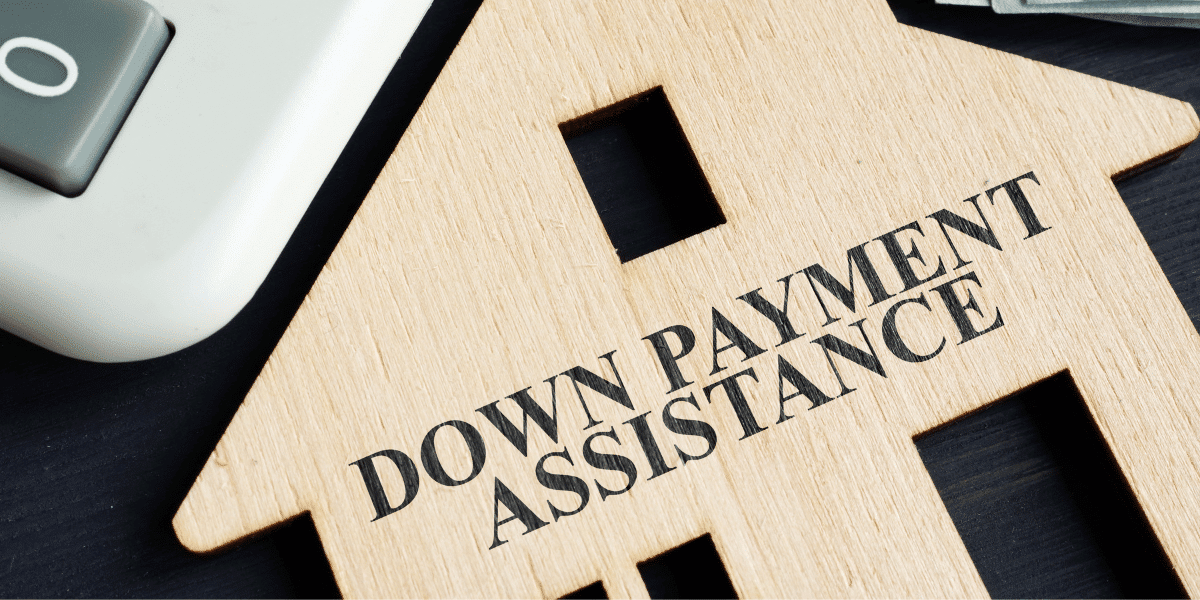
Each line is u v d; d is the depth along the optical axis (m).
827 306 0.35
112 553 0.35
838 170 0.36
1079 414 0.35
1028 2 0.38
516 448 0.34
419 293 0.35
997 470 0.36
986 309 0.35
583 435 0.34
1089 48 0.40
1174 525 0.34
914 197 0.36
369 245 0.35
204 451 0.36
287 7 0.31
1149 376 0.35
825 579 0.33
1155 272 0.36
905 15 0.40
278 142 0.31
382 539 0.33
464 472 0.34
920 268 0.36
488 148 0.36
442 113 0.36
